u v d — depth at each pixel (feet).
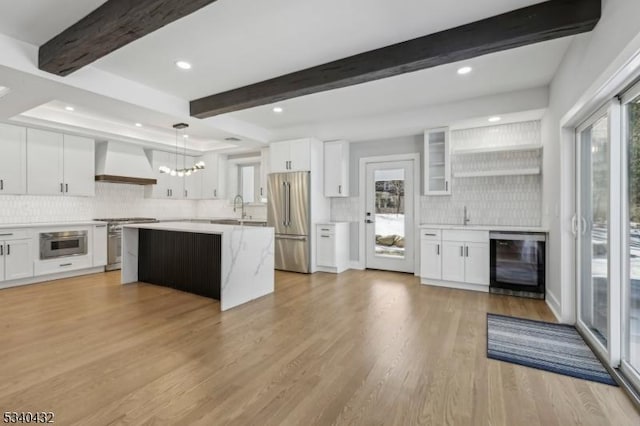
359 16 7.75
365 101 13.79
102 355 7.75
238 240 11.80
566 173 10.01
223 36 8.65
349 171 18.94
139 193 21.06
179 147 20.85
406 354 7.88
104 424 5.31
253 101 12.01
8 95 10.71
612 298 7.19
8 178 14.51
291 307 11.53
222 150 21.59
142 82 11.73
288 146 18.10
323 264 17.78
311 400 6.02
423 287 14.35
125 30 7.19
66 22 7.98
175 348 8.16
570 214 9.97
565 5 7.13
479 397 6.12
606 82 6.54
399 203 17.60
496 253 13.29
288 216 18.04
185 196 22.43
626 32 5.78
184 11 6.46
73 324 9.74
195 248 13.25
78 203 18.03
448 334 9.10
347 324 9.86
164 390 6.30
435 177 15.64
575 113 8.57
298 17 7.77
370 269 18.47
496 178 14.83
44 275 15.19
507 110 12.68
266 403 5.91
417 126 14.85
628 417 5.55
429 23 8.06
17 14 7.64
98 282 15.14
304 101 13.79
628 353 6.99
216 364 7.36
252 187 23.20
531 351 8.05
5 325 9.64
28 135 15.12
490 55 9.64
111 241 17.78
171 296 12.83
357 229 18.76
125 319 10.21
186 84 11.93
